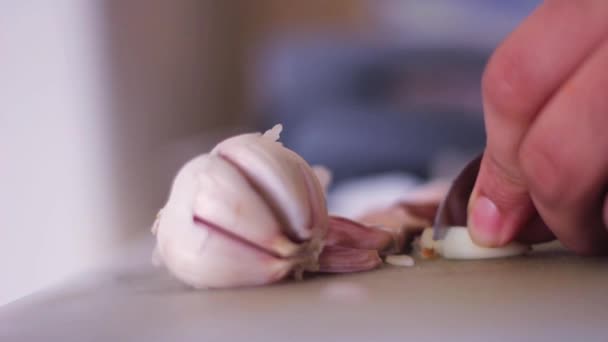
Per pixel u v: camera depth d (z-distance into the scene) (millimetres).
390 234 354
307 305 293
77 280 385
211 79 1667
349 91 1395
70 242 853
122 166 1062
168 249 323
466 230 349
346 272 335
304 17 1755
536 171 298
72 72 877
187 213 318
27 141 748
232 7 1786
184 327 282
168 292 335
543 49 292
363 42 1542
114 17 1039
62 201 835
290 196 319
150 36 1229
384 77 1400
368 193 936
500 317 271
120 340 277
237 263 318
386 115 1229
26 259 737
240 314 289
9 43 713
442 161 1111
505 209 326
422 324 269
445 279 316
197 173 322
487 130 310
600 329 260
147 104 1207
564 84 292
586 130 288
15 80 726
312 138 1194
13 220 716
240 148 324
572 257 343
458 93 1390
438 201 393
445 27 1594
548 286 300
